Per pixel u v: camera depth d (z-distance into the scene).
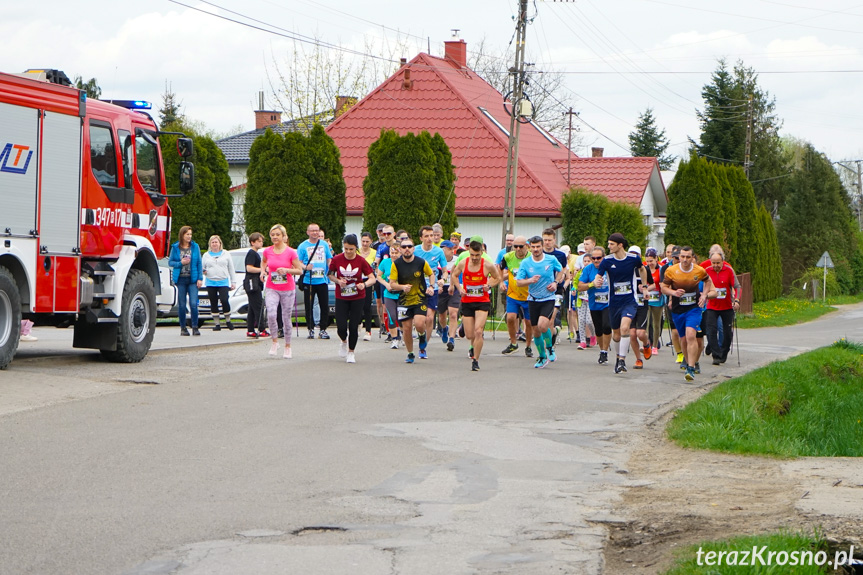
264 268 23.36
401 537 8.85
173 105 90.25
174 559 8.09
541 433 14.43
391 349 25.70
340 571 7.87
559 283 26.58
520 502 10.21
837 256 100.38
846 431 21.20
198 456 11.96
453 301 25.75
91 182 19.42
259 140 44.88
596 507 10.07
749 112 96.56
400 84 62.97
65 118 18.70
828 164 101.50
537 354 25.92
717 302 25.39
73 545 8.39
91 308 19.86
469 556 8.33
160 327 33.19
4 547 8.30
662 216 76.06
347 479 11.04
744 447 13.57
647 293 23.16
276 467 11.52
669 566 8.05
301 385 18.19
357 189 59.19
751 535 8.69
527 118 46.97
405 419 15.06
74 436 12.86
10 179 17.38
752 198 69.19
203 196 45.78
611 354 27.50
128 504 9.72
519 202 56.44
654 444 14.04
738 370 24.55
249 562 8.05
